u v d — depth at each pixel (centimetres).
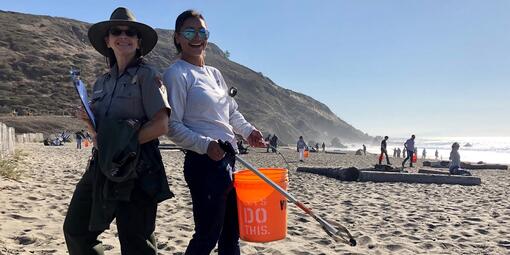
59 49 11044
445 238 621
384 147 2434
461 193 1167
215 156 323
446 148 11762
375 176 1434
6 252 463
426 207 897
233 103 395
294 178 1456
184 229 616
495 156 7106
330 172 1566
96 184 290
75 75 303
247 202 347
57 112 8138
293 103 18975
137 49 316
